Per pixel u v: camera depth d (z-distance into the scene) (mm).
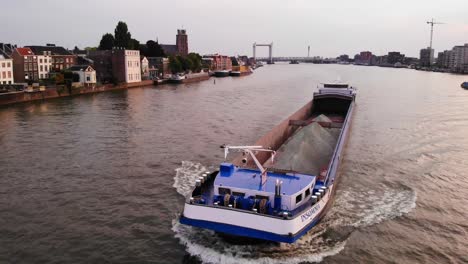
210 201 22953
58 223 24891
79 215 26016
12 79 104438
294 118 50531
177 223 24531
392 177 33188
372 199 28281
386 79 184375
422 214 26016
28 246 22094
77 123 58844
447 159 38750
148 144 44938
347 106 69312
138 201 28203
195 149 42469
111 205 27578
